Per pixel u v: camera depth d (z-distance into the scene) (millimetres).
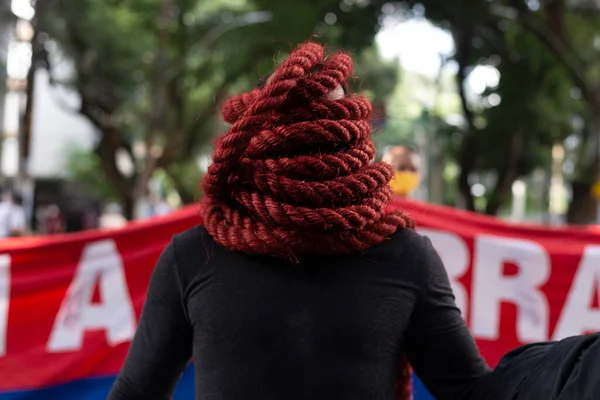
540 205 29406
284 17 13844
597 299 3275
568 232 3326
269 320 1249
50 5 12391
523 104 16391
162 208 19234
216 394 1263
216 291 1281
